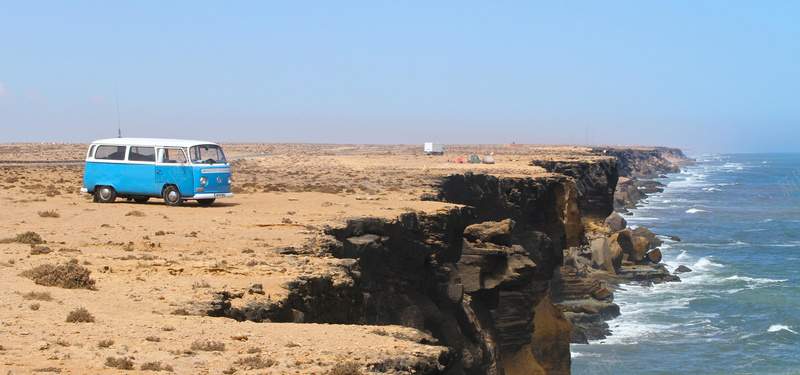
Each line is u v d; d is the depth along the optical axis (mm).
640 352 55562
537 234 55000
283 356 11133
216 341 11922
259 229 26859
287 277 18328
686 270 83188
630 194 163875
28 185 47406
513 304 45594
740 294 72000
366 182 56438
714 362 52656
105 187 35906
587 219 90062
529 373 45031
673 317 64750
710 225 121188
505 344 44938
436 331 33562
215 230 26312
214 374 9844
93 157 36188
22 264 18094
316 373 10219
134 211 30688
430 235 34438
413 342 12891
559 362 51031
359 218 29609
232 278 17969
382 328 14234
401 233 31203
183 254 21172
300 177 64188
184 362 10336
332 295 19484
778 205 153125
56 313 13234
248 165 95375
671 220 128375
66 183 51562
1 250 20422
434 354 12047
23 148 146750
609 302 68062
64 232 24781
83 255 20219
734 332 59688
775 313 64750
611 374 50875
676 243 102375
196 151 35469
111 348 10898
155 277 17609
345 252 27219
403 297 30859
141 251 21531
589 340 58750
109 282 16703
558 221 62344
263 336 12641
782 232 112312
